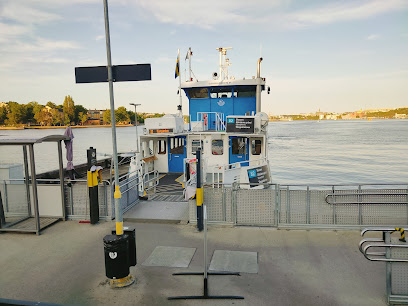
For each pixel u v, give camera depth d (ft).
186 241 26.89
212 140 51.90
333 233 28.30
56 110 565.94
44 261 23.47
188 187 30.30
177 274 20.95
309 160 173.68
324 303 17.52
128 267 19.48
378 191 28.48
